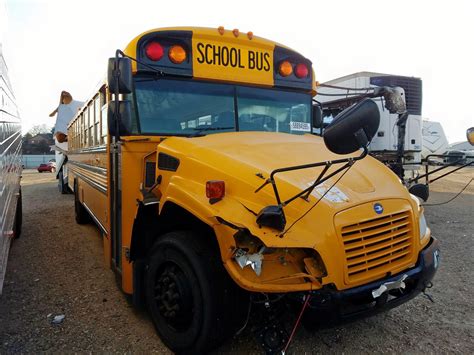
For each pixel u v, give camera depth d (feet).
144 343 11.08
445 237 22.62
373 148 38.09
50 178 87.92
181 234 10.12
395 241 9.36
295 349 10.56
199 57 12.68
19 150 23.38
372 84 38.86
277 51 14.25
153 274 10.95
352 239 8.61
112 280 15.97
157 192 11.37
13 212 18.61
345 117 7.68
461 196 41.27
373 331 11.55
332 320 8.36
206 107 12.89
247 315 9.46
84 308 13.35
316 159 10.52
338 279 8.34
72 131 31.22
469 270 16.76
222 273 9.22
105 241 16.10
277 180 9.04
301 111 15.01
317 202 8.61
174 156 10.82
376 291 8.73
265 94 14.05
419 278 9.75
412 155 39.37
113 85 10.91
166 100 12.37
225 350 10.48
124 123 11.40
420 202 11.64
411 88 39.91
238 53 13.37
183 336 9.86
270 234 8.11
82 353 10.59
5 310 13.17
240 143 11.24
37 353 10.56
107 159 14.62
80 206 26.18
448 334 11.39
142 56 11.93
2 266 11.60
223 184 9.12
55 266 17.79
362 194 9.36
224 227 8.53
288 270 8.45
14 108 19.20
